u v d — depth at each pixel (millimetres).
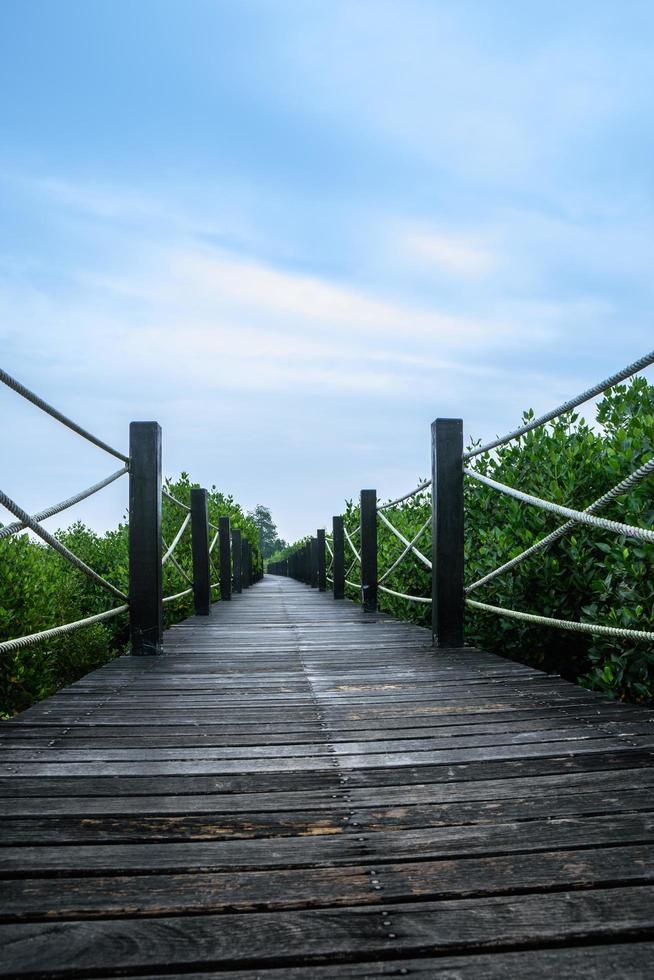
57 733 2271
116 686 3080
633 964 1021
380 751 2051
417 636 4910
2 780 1799
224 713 2549
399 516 7703
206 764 1936
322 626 5676
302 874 1279
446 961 1028
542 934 1077
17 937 1084
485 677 3240
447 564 4168
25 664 5332
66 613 7395
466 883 1237
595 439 4195
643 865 1305
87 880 1260
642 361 2359
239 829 1483
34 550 6453
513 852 1364
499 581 4184
